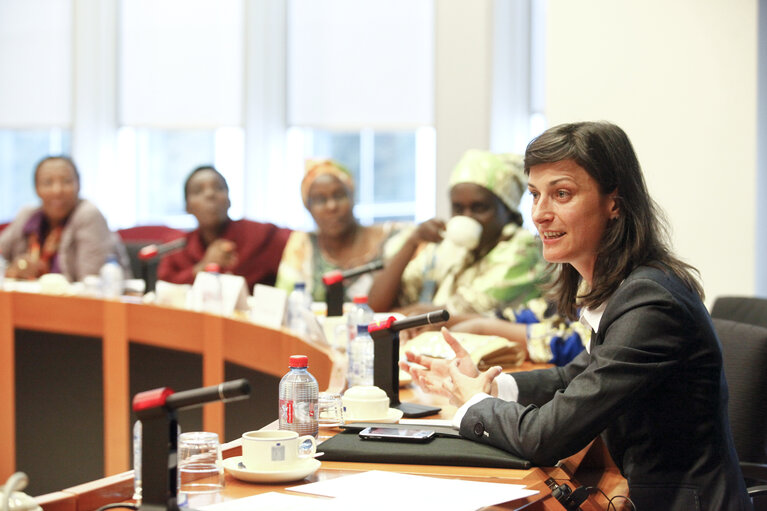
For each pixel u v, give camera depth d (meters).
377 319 3.51
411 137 8.09
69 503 1.60
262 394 3.83
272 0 8.22
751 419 2.73
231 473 1.86
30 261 6.30
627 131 5.04
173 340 4.20
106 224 6.70
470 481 1.83
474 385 2.35
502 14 7.38
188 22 8.41
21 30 8.67
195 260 6.21
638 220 2.11
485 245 4.55
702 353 2.05
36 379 4.58
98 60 8.57
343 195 5.59
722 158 4.84
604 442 2.43
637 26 5.00
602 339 2.09
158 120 8.52
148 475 1.53
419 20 7.84
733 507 2.06
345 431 2.25
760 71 4.84
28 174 8.94
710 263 4.88
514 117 7.54
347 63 8.09
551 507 1.80
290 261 5.70
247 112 8.29
